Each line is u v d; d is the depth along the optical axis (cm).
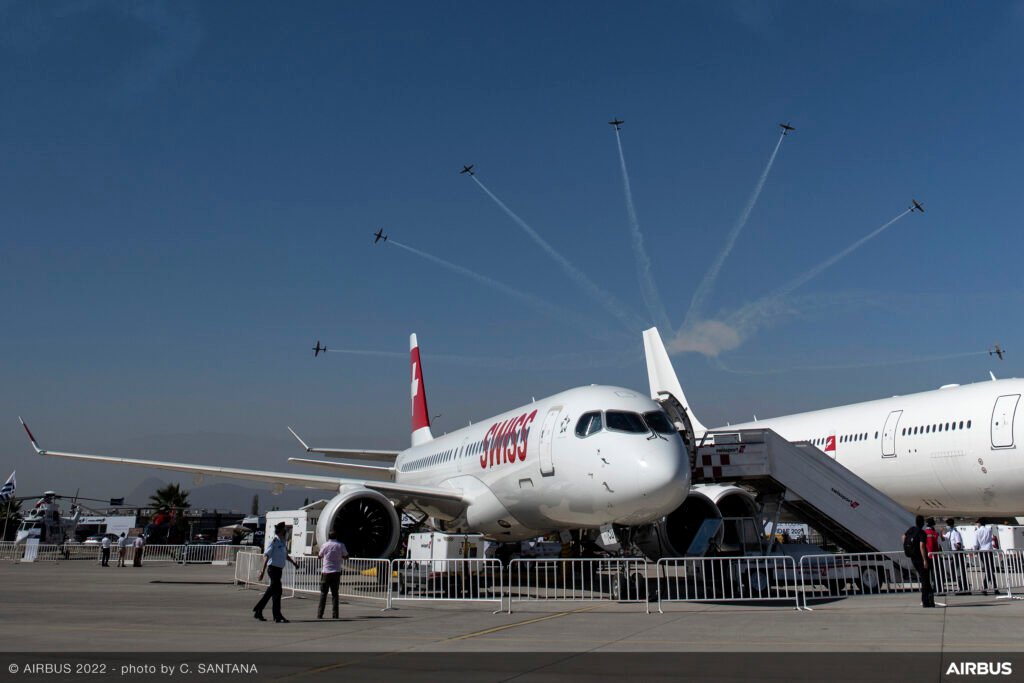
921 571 1508
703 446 2030
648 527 1980
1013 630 1154
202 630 1223
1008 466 2283
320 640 1107
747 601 1652
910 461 2603
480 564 1845
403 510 2514
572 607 1602
